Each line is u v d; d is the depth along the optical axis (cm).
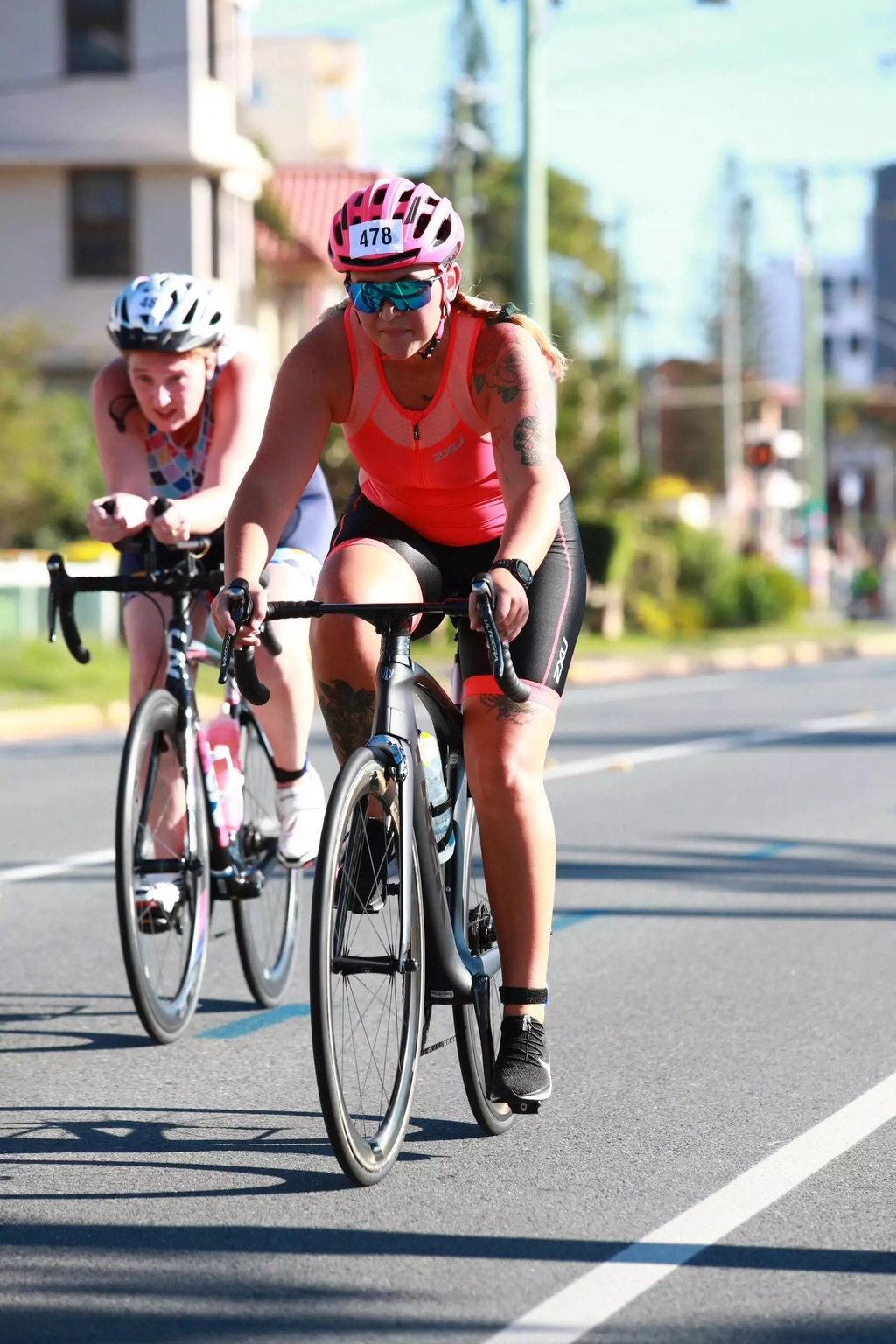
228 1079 1816
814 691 7438
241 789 2059
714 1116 1695
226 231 12012
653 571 11481
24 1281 1284
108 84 11469
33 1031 2012
